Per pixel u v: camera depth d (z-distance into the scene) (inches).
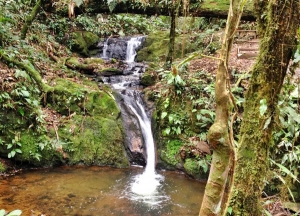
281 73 71.5
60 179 181.2
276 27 69.7
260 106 71.6
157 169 212.5
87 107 222.4
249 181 76.0
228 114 59.2
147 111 239.9
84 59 314.8
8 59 208.8
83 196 161.2
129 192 171.0
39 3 261.6
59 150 201.3
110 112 227.9
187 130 213.2
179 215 148.2
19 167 191.3
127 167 213.9
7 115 189.8
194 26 360.5
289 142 128.1
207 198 60.4
